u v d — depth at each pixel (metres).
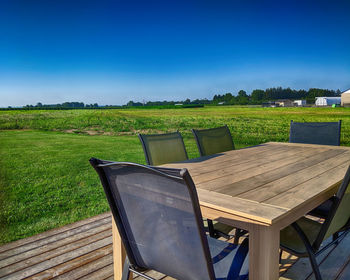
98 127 14.59
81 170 5.30
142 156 6.71
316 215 1.84
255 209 1.06
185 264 0.99
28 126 14.59
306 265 1.95
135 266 1.21
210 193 1.29
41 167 5.56
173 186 0.85
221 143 2.93
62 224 2.83
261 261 1.05
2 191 4.05
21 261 2.04
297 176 1.58
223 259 1.23
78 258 2.07
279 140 9.30
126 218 1.11
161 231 1.01
